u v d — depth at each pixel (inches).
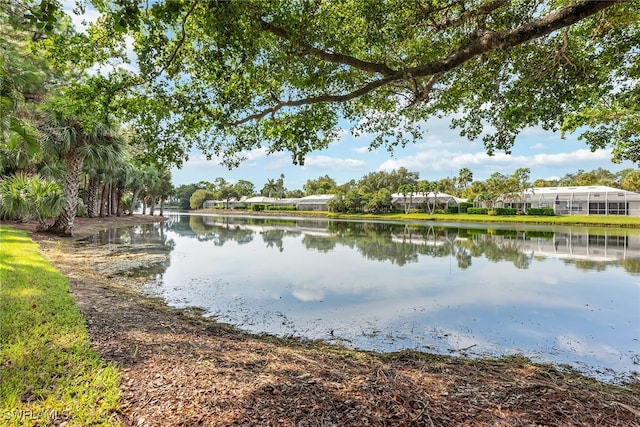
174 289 282.5
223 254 485.1
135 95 209.0
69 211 560.4
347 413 95.6
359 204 1991.9
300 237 746.2
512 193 1619.1
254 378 113.1
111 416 87.0
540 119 213.3
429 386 118.6
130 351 126.9
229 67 167.9
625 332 199.6
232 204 2893.7
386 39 177.9
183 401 95.3
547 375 139.0
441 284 315.0
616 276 352.5
